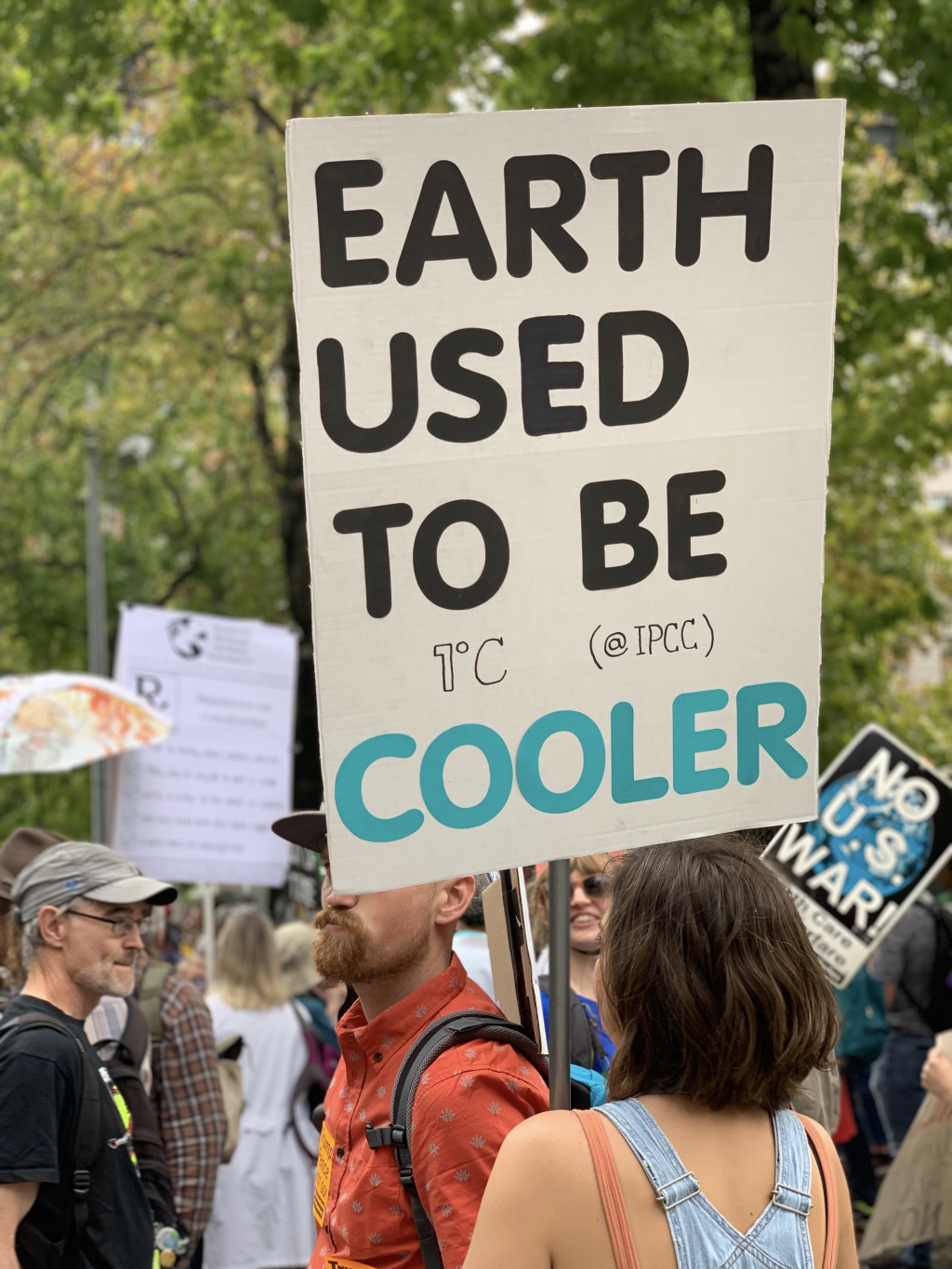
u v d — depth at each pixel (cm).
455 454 179
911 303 960
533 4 978
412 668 178
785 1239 164
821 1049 174
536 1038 232
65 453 1778
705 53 1051
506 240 180
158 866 738
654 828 189
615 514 186
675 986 168
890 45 903
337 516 174
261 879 752
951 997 684
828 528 1335
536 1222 160
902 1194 448
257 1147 510
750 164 190
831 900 426
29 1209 275
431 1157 201
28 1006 298
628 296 186
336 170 173
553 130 181
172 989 421
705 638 191
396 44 988
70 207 1479
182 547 1848
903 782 428
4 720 660
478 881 253
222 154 1433
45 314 1535
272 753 764
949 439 1109
